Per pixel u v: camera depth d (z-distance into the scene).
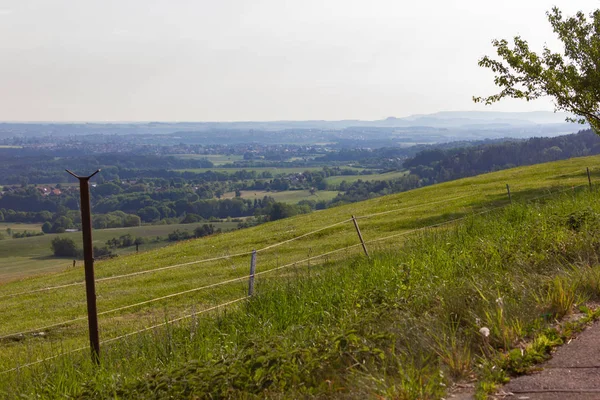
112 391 6.29
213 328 8.81
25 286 29.44
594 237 10.20
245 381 5.85
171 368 6.58
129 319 15.94
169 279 22.78
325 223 34.78
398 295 8.37
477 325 6.42
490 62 22.94
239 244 31.66
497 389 5.12
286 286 10.38
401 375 5.33
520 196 30.16
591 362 5.45
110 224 183.88
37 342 14.42
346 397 5.36
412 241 13.61
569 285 7.60
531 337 6.26
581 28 22.38
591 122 22.81
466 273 9.38
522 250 10.16
